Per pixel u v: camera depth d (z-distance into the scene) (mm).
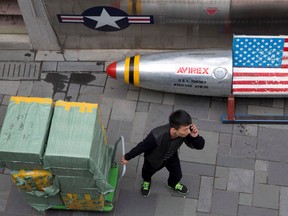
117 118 6297
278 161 5883
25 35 6969
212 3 5965
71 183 4961
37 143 4613
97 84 6582
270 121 6105
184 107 6348
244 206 5609
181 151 5992
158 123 6242
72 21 6410
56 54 6855
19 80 6660
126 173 5871
